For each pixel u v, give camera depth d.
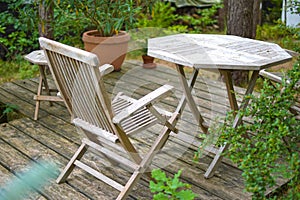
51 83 4.37
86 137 2.54
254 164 1.84
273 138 1.89
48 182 2.55
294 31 3.74
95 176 2.40
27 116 3.57
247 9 4.18
